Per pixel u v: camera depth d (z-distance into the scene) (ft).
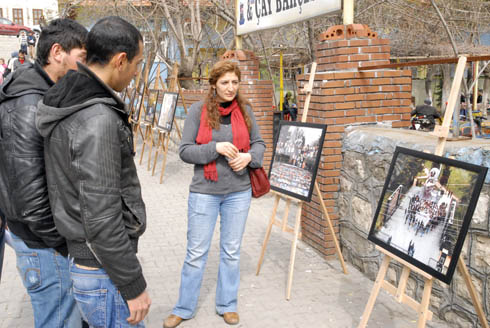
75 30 7.20
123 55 5.79
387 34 36.40
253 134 11.03
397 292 8.52
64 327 7.31
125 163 5.88
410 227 8.37
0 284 12.89
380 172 12.55
